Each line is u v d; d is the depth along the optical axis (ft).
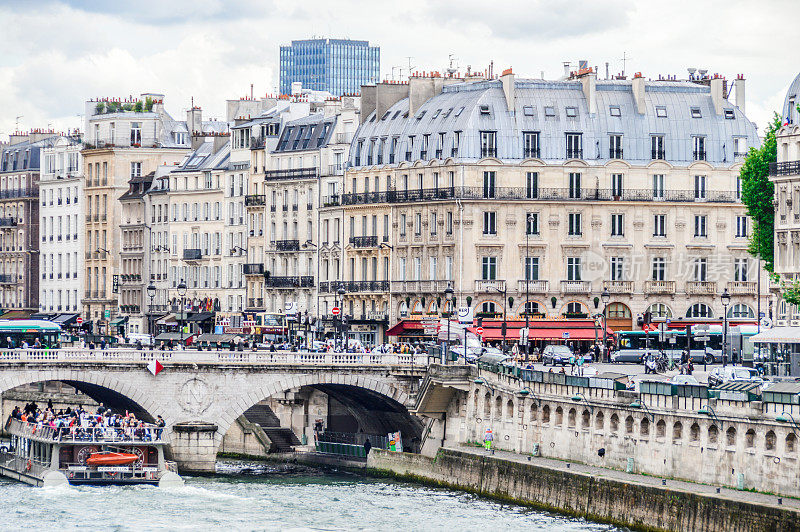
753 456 447.01
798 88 638.94
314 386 650.43
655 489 456.04
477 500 539.70
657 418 485.15
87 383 606.96
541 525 482.69
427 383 606.96
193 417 618.03
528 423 555.28
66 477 572.51
